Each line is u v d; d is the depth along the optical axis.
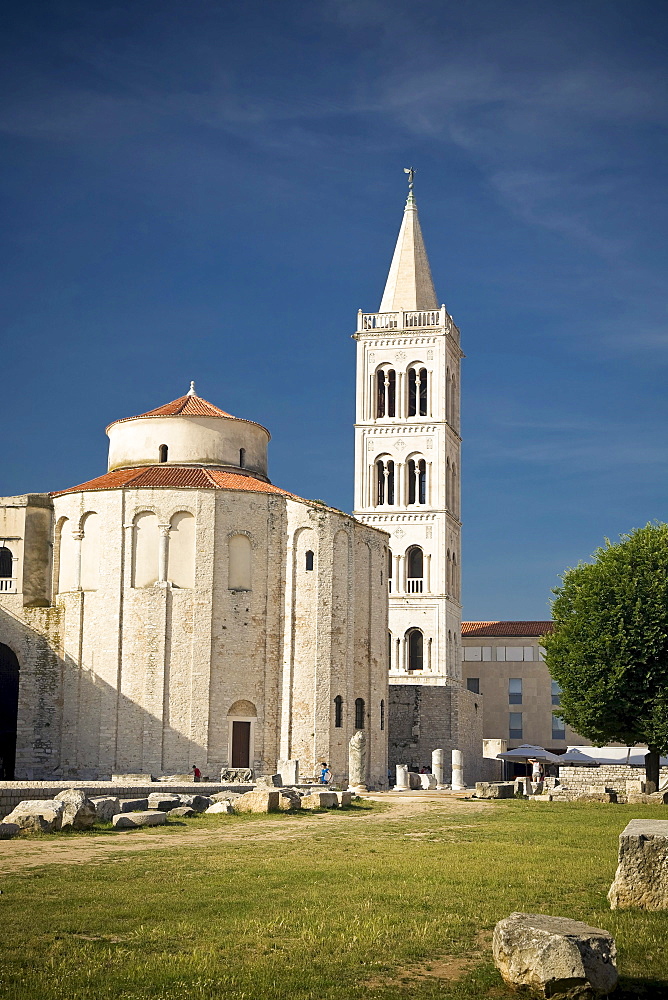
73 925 22.59
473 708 112.00
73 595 82.94
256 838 38.09
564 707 72.38
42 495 86.62
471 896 26.33
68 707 82.00
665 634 69.31
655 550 72.44
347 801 52.50
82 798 39.75
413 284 128.50
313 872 29.56
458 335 133.00
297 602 84.25
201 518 82.31
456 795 65.81
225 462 90.94
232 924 22.97
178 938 21.88
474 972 19.75
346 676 85.69
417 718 104.25
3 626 84.00
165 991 18.59
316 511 85.12
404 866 31.05
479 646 146.62
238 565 83.06
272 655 83.50
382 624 93.44
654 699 69.06
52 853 32.84
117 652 80.88
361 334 126.50
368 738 89.25
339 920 23.56
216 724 80.38
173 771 79.12
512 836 39.47
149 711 79.75
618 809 51.44
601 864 31.78
